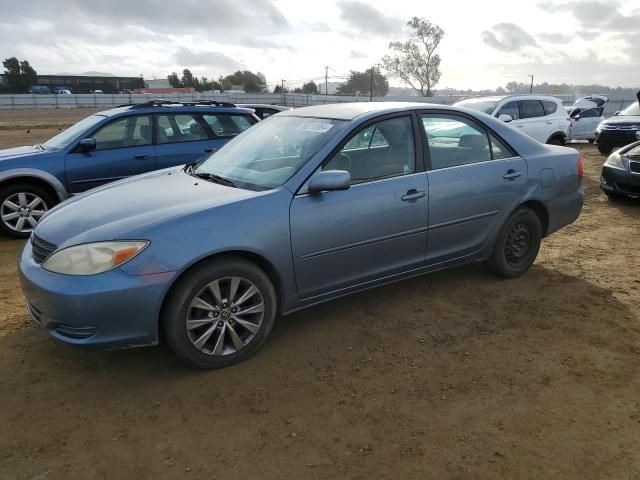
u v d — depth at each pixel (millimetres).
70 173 6570
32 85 84562
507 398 3062
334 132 3766
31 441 2703
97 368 3381
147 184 3936
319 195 3559
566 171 4953
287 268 3473
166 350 3607
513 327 3939
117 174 6867
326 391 3123
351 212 3664
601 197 8938
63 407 2984
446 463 2545
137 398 3062
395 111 4035
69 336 3053
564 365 3420
